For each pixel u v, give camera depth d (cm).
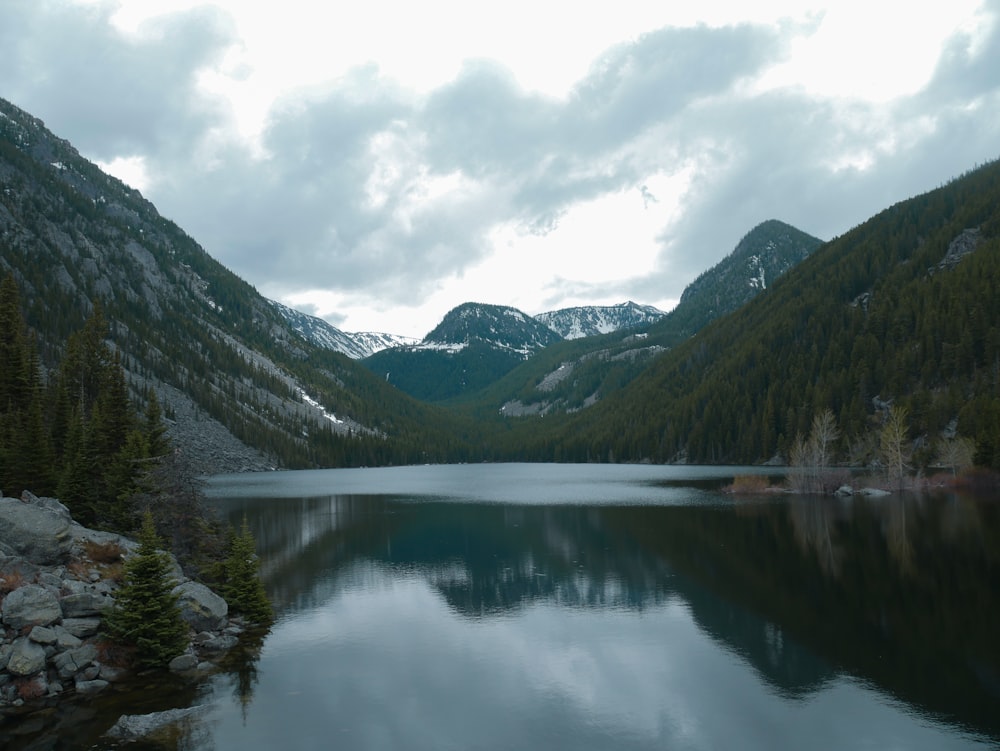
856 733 2433
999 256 16388
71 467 5019
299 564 5747
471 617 4091
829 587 4469
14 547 3169
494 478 17138
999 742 2327
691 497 10569
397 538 7088
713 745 2378
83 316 19550
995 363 13638
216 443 18675
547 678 3080
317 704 2753
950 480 10294
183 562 4456
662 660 3288
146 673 3020
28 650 2700
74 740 2339
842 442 14725
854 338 18275
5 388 6956
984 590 4184
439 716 2652
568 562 5659
